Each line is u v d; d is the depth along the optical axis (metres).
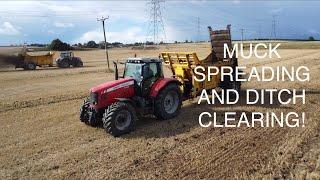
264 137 11.24
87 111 12.78
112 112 11.58
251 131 11.86
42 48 87.69
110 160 9.77
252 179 8.44
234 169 9.04
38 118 14.39
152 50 77.25
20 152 10.52
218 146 10.57
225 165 9.28
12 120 14.17
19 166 9.55
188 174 8.86
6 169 9.39
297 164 9.21
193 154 10.03
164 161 9.63
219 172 8.91
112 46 123.56
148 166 9.36
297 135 11.34
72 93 20.20
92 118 12.40
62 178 8.82
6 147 10.95
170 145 10.74
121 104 11.80
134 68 13.16
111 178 8.76
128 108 11.89
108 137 11.64
